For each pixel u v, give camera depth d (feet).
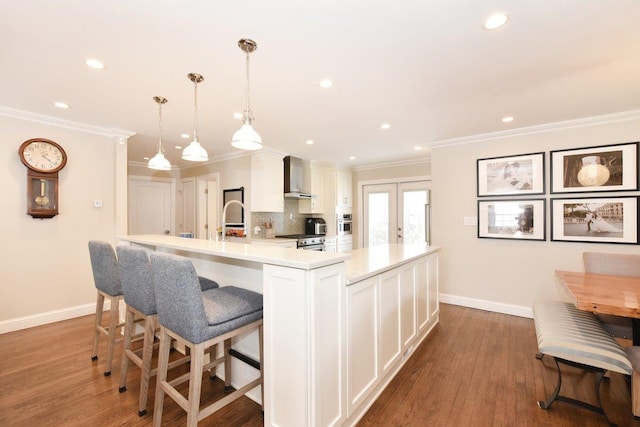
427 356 8.19
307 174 18.08
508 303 11.70
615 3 4.69
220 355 7.08
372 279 6.06
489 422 5.66
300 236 17.02
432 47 5.98
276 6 4.78
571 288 6.53
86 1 4.62
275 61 6.52
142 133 12.31
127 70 6.91
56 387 6.66
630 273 7.86
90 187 11.37
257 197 15.35
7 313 9.66
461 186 12.75
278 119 10.44
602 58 6.36
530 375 7.26
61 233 10.71
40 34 5.50
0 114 9.41
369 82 7.53
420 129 11.54
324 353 4.67
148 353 5.86
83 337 9.29
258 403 6.17
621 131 9.70
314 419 4.41
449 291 13.02
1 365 7.60
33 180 10.05
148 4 4.71
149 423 5.57
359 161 18.61
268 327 4.85
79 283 11.11
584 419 5.75
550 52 6.14
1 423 5.51
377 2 4.69
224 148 15.19
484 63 6.60
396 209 18.97
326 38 5.68
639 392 5.21
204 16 5.02
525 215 11.32
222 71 6.96
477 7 4.81
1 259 9.54
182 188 20.92
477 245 12.37
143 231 19.48
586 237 10.19
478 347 8.75
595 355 5.39
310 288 4.36
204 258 7.53
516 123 10.79
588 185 10.16
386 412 5.93
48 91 8.09
